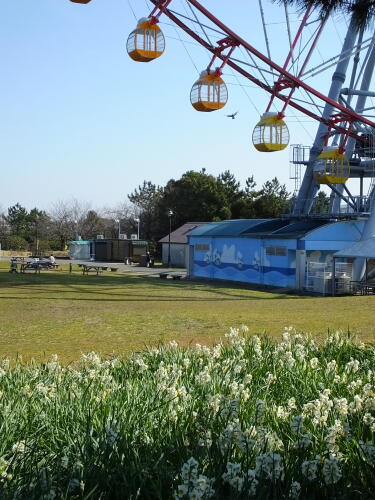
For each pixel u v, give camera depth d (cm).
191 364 852
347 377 777
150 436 530
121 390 677
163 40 2856
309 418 567
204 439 496
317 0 818
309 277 4038
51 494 414
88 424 519
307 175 4659
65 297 3003
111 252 8606
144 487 435
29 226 13112
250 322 1648
